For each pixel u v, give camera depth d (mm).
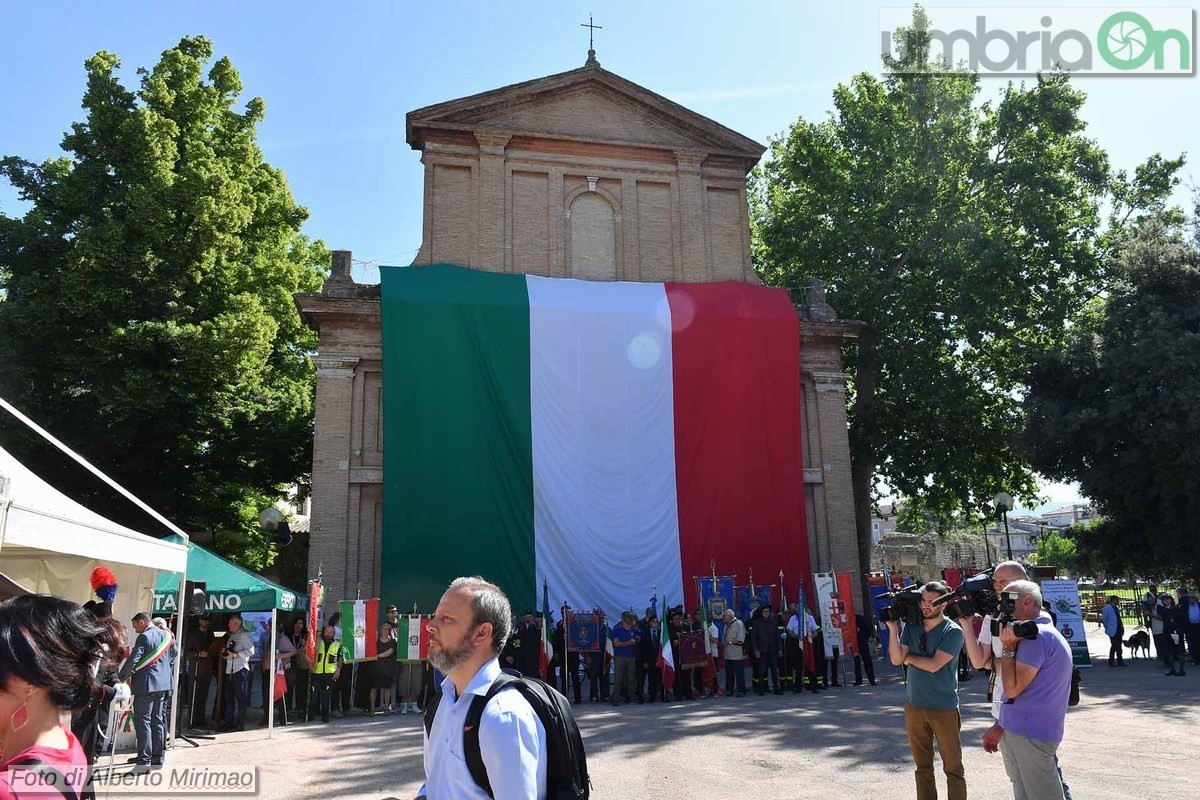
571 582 21391
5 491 7363
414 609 20297
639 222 26438
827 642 18438
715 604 20188
